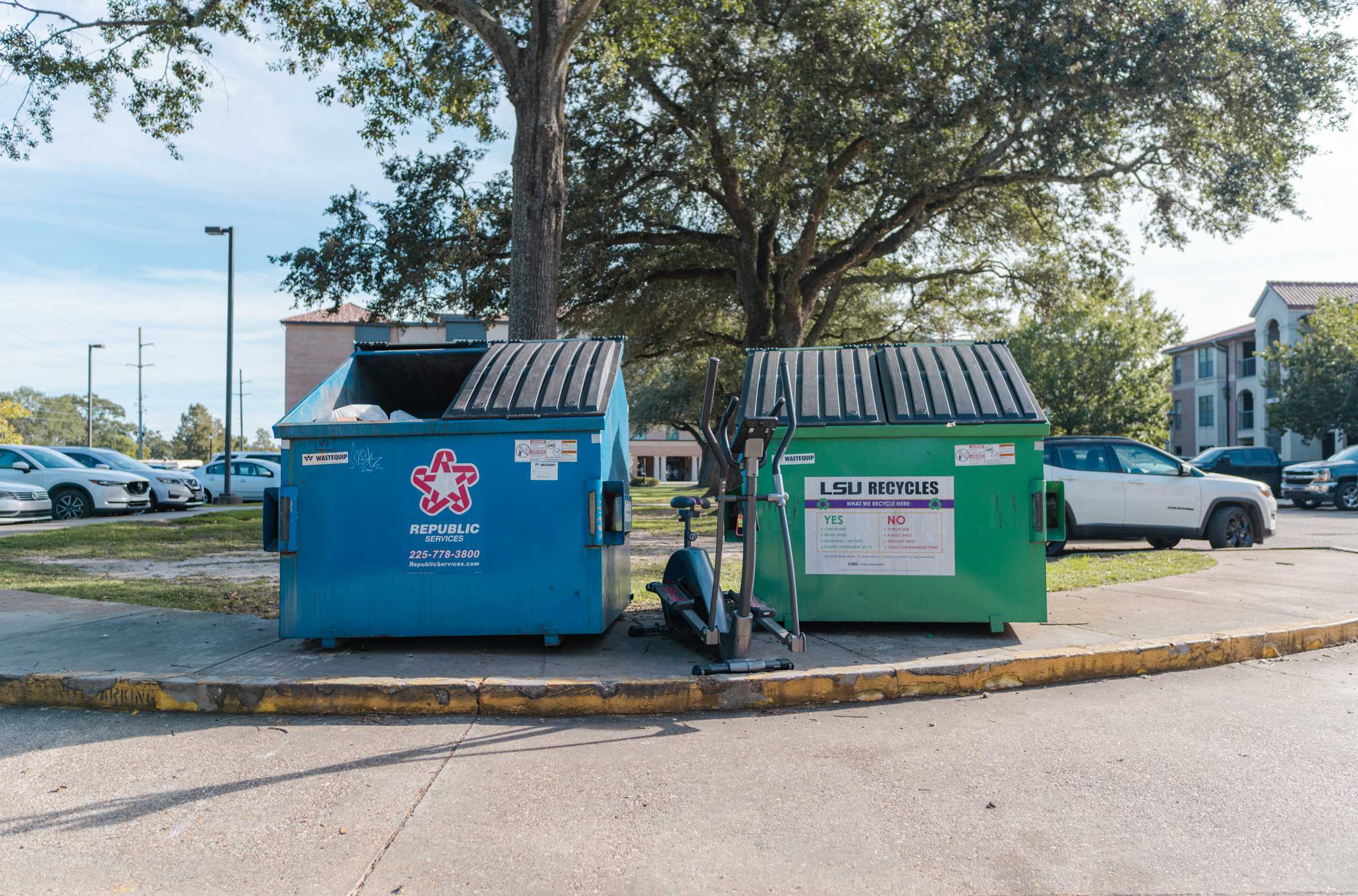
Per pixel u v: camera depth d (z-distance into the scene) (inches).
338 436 224.2
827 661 207.6
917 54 616.7
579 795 140.3
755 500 197.5
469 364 278.1
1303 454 1480.1
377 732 175.0
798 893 107.7
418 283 686.5
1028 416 237.9
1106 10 584.4
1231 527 464.4
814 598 245.1
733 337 1039.0
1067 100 582.9
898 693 197.8
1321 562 395.2
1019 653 213.0
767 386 255.6
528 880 111.6
